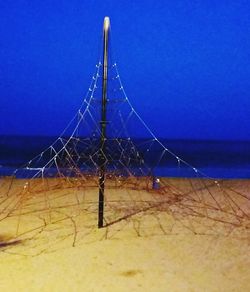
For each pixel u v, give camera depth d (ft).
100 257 30.12
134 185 61.77
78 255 30.48
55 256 30.22
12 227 38.27
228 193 58.54
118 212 44.98
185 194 56.80
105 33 33.27
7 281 25.39
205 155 217.56
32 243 33.42
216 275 26.94
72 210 45.62
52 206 47.65
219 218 43.16
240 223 41.01
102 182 37.60
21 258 29.68
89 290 24.26
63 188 57.11
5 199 51.06
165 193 55.83
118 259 29.73
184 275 26.84
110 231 37.17
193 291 24.34
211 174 104.01
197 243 33.99
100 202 37.88
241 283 25.67
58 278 26.00
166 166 127.13
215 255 30.99
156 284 25.27
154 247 32.71
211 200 53.26
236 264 29.09
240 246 33.37
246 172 112.47
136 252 31.37
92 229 37.86
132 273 27.07
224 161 164.04
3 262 28.81
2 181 64.90
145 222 40.81
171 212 45.50
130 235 35.99
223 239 35.29
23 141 421.18
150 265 28.58
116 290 24.32
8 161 142.92
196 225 39.99
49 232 36.68
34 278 25.95
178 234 36.60
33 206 47.67
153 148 301.84
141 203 49.98
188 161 159.74
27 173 90.68
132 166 84.64
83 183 61.00
